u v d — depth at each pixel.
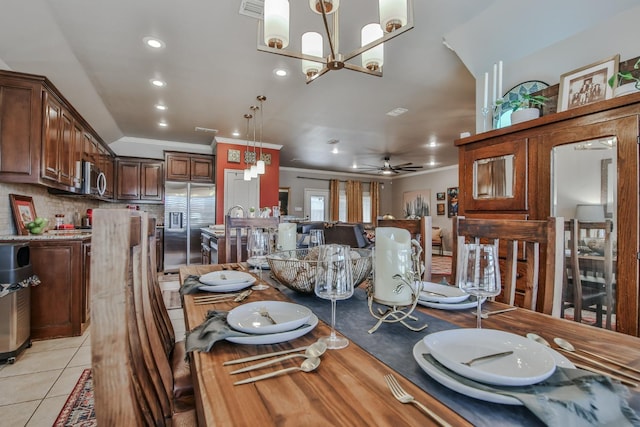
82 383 1.97
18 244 2.35
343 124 5.06
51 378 2.03
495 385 0.54
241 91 3.76
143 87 3.63
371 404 0.53
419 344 0.73
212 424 0.48
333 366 0.66
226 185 5.88
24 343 2.41
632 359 0.71
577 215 1.63
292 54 1.69
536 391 0.52
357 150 7.00
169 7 2.29
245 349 0.75
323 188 9.94
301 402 0.53
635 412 0.49
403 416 0.50
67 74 3.13
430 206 9.59
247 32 2.59
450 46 2.71
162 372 0.98
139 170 5.78
